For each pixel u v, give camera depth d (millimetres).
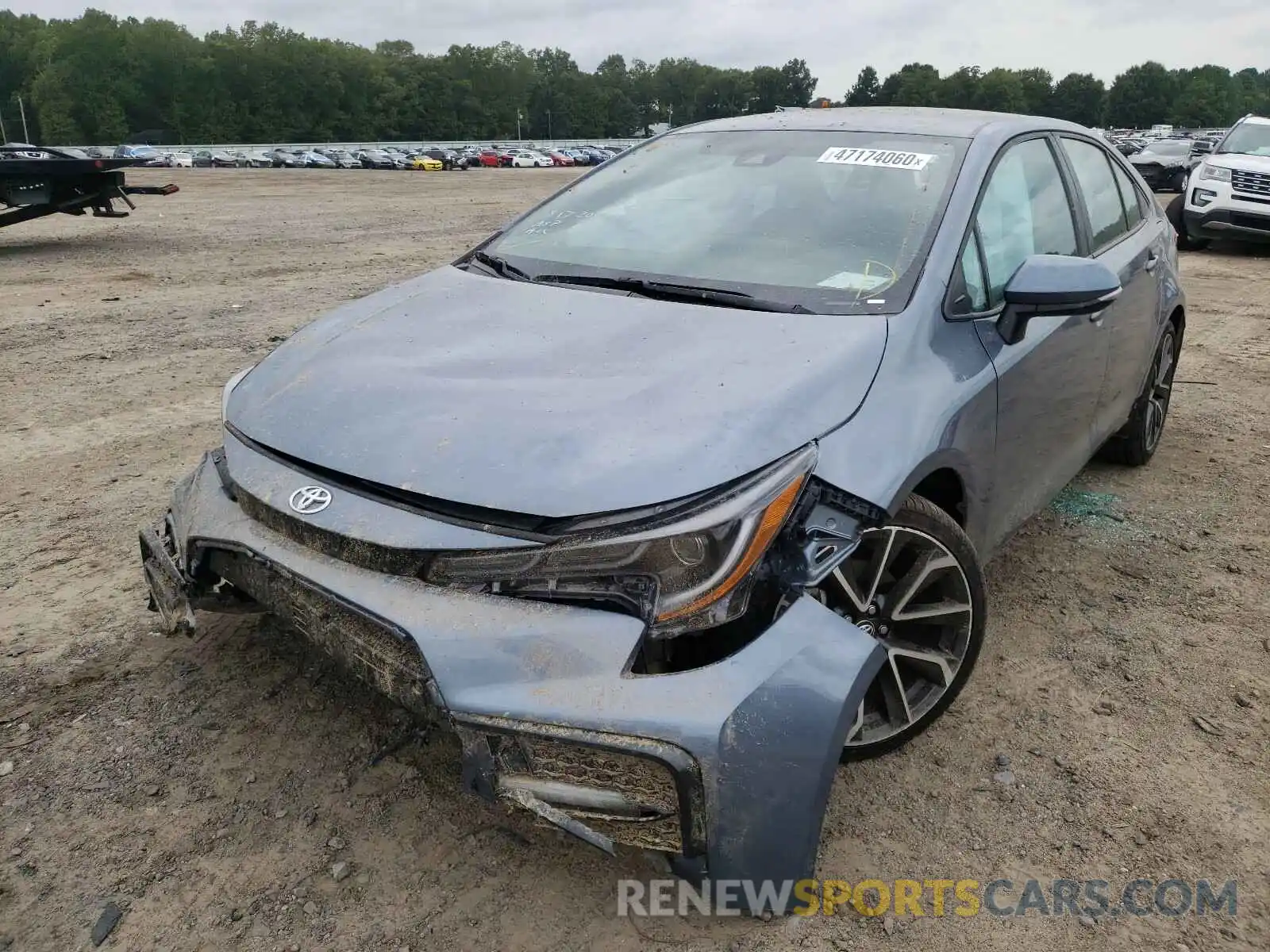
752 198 3350
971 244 3014
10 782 2562
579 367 2504
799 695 2016
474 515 2119
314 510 2246
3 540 3951
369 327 2928
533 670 1976
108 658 3117
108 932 2133
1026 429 3131
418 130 137750
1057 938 2199
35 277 10359
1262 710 3035
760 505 2104
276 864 2324
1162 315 4559
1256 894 2336
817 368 2432
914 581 2598
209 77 120438
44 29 132750
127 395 6008
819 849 2416
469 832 2430
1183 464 5176
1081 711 3008
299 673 3039
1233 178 12969
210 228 15547
